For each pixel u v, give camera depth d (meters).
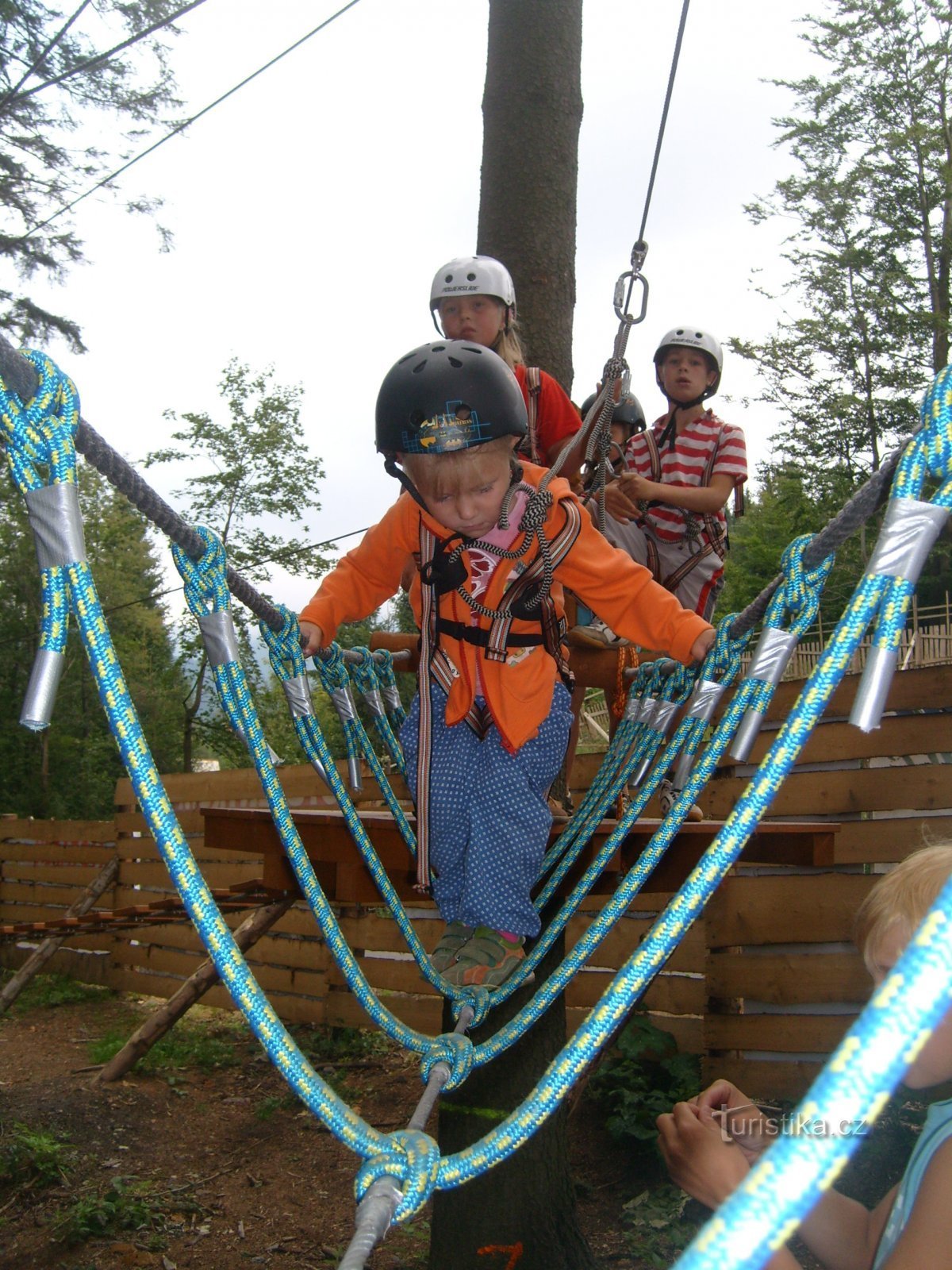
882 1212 1.55
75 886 10.87
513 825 2.30
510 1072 3.96
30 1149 5.85
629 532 4.10
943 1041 1.30
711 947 5.86
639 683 2.81
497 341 3.54
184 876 1.17
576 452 3.54
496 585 2.38
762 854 4.92
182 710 31.88
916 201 31.88
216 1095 6.95
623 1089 5.54
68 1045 8.43
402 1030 1.79
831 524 1.55
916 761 5.96
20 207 18.80
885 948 1.41
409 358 2.15
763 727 5.94
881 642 1.07
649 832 3.92
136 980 9.88
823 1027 5.55
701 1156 1.47
